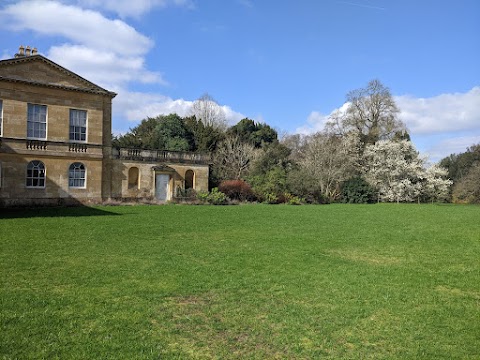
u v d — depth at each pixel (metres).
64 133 31.41
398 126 57.53
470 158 67.62
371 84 58.22
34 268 10.80
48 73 30.66
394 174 51.41
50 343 6.43
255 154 56.31
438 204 50.22
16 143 29.17
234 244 15.43
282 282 10.24
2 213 24.22
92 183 32.69
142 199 35.78
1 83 28.70
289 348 6.57
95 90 32.69
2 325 7.01
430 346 6.78
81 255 12.54
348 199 49.81
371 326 7.58
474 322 7.90
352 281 10.55
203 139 55.34
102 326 7.15
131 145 49.44
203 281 10.12
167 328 7.21
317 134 58.25
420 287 10.26
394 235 19.16
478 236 19.16
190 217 24.28
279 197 43.53
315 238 17.47
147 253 13.17
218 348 6.50
